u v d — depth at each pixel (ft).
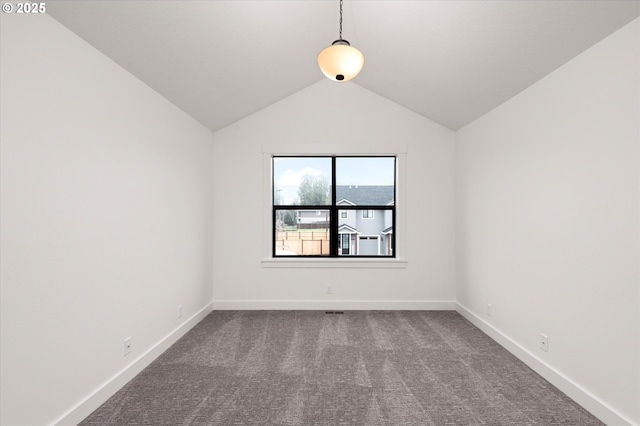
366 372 8.15
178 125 10.59
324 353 9.27
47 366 5.61
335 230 14.05
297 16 8.50
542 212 8.08
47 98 5.63
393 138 13.65
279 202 14.10
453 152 13.66
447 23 7.73
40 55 5.50
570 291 7.11
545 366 7.83
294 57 10.69
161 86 9.09
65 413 5.96
